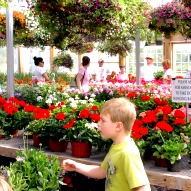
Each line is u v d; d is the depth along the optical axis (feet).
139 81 26.22
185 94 13.67
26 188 8.23
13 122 15.64
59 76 47.75
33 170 8.70
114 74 39.78
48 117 13.88
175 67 51.24
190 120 13.04
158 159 11.36
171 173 10.75
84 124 12.57
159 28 22.49
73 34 20.18
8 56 20.57
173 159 10.68
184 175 10.57
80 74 24.76
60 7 17.56
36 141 13.97
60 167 9.60
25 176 8.54
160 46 52.26
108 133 7.43
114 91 25.25
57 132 13.12
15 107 16.39
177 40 50.24
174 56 51.21
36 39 34.91
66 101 19.93
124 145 7.38
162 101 18.61
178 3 20.22
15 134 15.97
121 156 7.23
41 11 18.52
